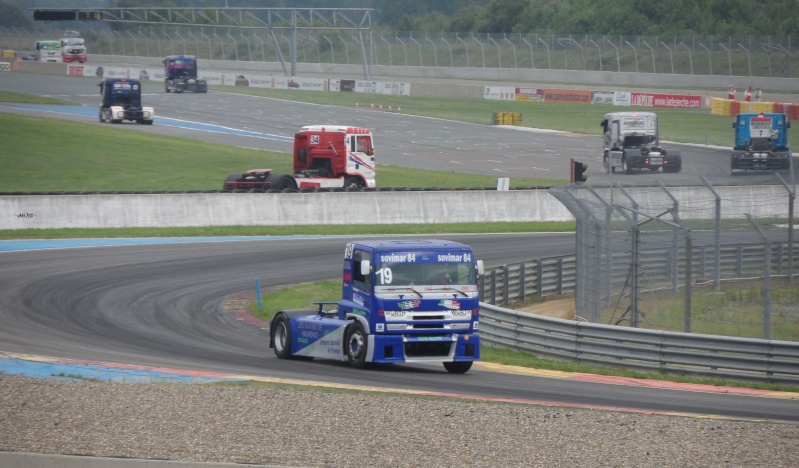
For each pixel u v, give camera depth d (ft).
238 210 209.26
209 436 60.59
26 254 168.76
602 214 117.80
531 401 79.15
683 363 98.94
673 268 123.13
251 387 79.66
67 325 118.73
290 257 177.27
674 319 117.91
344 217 215.51
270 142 362.74
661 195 201.98
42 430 61.26
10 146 307.78
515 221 228.43
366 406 70.69
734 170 283.79
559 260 166.50
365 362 94.94
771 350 94.89
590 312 120.57
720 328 114.73
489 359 108.27
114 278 151.84
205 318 128.57
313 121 431.02
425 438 61.00
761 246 144.87
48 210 192.95
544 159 333.62
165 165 297.94
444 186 271.49
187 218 204.44
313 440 60.08
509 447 59.21
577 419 67.62
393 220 218.79
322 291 149.38
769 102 425.28
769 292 99.19
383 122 434.30
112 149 318.86
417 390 83.82
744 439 62.23
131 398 72.02
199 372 90.68
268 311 134.00
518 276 156.76
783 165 282.15
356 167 243.40
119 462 54.65
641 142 293.64
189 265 165.89
